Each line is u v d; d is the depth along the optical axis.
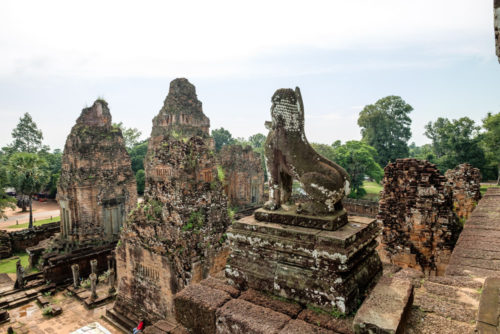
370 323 3.44
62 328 17.86
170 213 14.66
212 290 5.13
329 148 47.50
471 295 4.56
